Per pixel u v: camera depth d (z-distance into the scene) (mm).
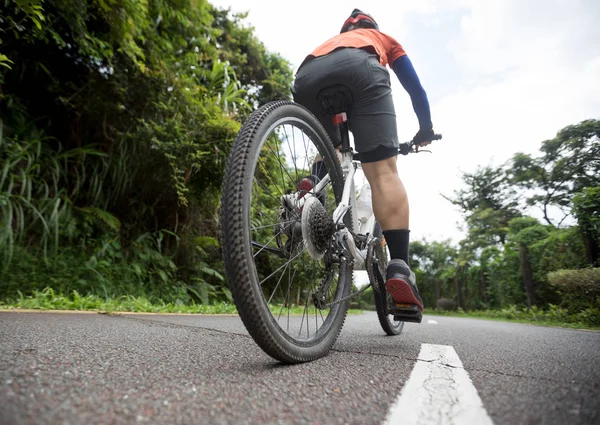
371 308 18109
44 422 602
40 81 5094
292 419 707
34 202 4609
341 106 1783
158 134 5516
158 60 5570
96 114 5348
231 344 1634
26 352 1184
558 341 2178
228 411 730
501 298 12812
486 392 926
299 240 1552
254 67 9609
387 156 1781
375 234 2252
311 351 1373
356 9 2090
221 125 5832
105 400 743
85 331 1839
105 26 4918
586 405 821
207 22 6348
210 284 7137
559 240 8961
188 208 6402
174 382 924
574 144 16375
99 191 5246
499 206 20516
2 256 4082
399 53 1955
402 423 707
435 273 22047
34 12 3268
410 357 1467
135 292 5180
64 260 4641
